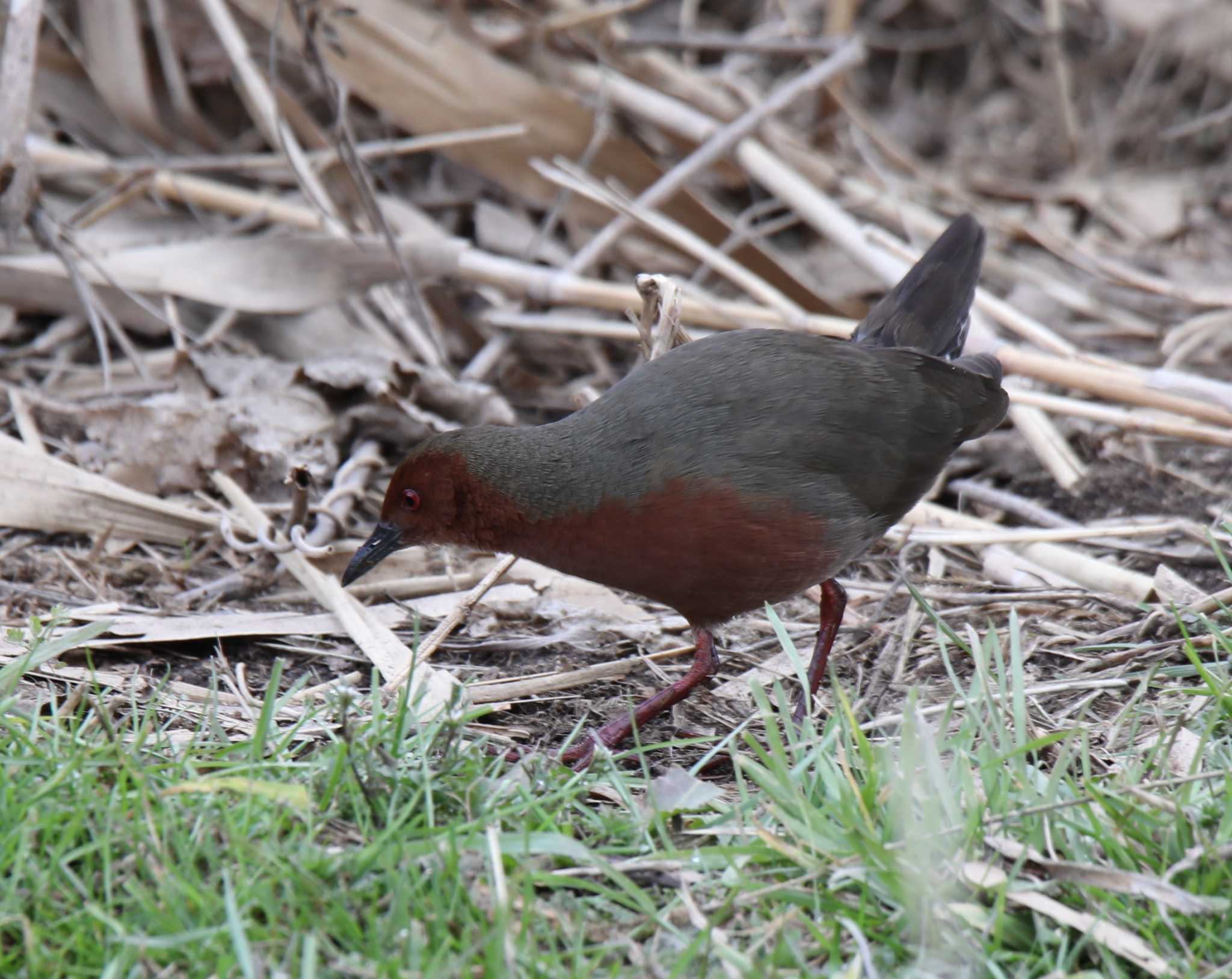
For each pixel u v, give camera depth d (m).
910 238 14.20
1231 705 7.43
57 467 10.74
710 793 7.20
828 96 15.80
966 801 6.71
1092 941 6.06
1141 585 10.04
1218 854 6.30
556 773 7.44
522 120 14.01
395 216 14.34
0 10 11.55
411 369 12.05
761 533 8.33
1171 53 18.12
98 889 6.26
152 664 9.26
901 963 6.01
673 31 17.83
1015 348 12.05
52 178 14.12
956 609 9.94
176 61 14.45
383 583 10.28
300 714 8.39
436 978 5.54
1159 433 11.45
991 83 19.08
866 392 8.72
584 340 13.91
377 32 13.52
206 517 10.88
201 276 12.67
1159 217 16.47
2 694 7.76
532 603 10.24
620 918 6.32
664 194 13.60
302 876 6.05
